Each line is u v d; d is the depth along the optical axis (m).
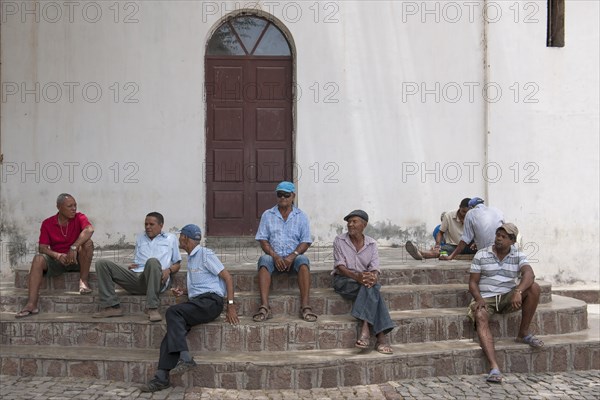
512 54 9.27
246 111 9.50
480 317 6.34
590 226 9.27
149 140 9.20
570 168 9.28
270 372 5.81
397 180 9.38
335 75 9.31
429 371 6.15
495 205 9.29
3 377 5.98
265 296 6.36
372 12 9.34
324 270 6.93
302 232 6.62
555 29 9.30
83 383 5.84
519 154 9.28
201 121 9.24
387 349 6.10
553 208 9.27
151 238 6.64
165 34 9.20
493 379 6.02
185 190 9.23
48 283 6.92
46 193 9.11
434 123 9.38
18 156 9.09
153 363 5.88
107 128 9.15
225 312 6.38
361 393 5.73
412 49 9.36
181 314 5.86
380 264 7.43
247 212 9.50
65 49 9.12
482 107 9.38
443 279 7.16
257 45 9.48
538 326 6.76
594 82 9.28
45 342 6.32
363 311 6.14
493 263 6.50
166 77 9.20
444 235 8.25
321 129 9.30
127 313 6.55
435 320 6.50
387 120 9.36
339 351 6.16
